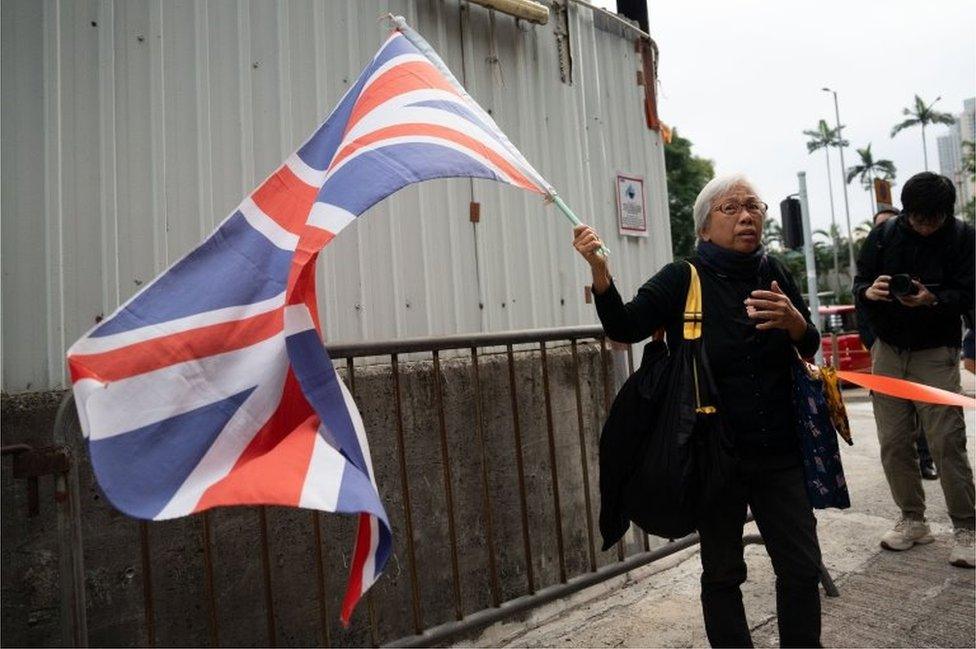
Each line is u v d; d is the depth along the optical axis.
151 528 2.28
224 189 2.66
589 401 3.78
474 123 2.21
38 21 2.29
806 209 8.71
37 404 2.12
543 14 3.82
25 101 2.25
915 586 3.19
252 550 2.48
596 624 3.06
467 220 3.47
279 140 2.83
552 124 3.98
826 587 3.14
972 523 3.40
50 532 2.10
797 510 2.14
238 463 1.71
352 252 2.96
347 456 1.74
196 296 1.80
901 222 3.67
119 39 2.46
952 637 2.69
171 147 2.55
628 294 4.36
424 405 3.04
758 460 2.15
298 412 1.83
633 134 4.56
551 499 3.49
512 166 2.16
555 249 3.90
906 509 3.70
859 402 11.97
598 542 3.68
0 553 2.00
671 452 2.05
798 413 2.16
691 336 2.16
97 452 1.54
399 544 2.88
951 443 3.42
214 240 1.88
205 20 2.67
